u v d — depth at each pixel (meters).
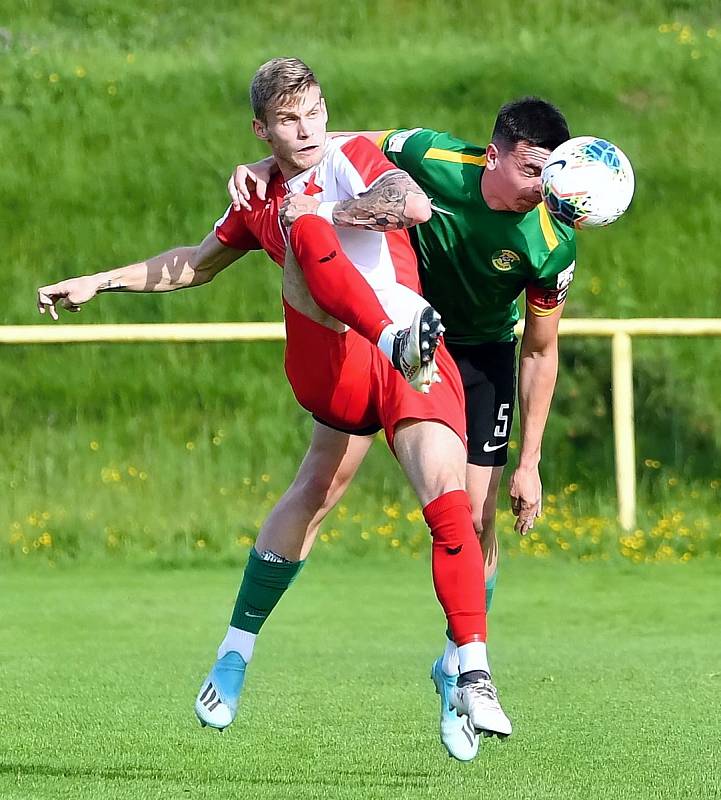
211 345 53.94
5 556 38.28
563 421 47.62
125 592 32.84
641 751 16.25
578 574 35.50
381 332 14.23
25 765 15.48
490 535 18.73
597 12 75.12
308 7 76.31
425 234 16.77
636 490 44.62
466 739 15.64
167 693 20.14
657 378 50.69
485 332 18.03
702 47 69.25
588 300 54.72
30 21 72.69
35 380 52.12
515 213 16.39
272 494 44.66
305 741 16.97
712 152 62.47
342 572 35.97
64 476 45.72
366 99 64.81
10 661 23.25
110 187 60.81
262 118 15.52
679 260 56.88
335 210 14.89
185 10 75.44
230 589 33.41
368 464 44.34
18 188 60.34
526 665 22.80
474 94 65.12
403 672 22.16
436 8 76.12
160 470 46.47
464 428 15.15
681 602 30.98
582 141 15.40
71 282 17.22
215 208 59.66
